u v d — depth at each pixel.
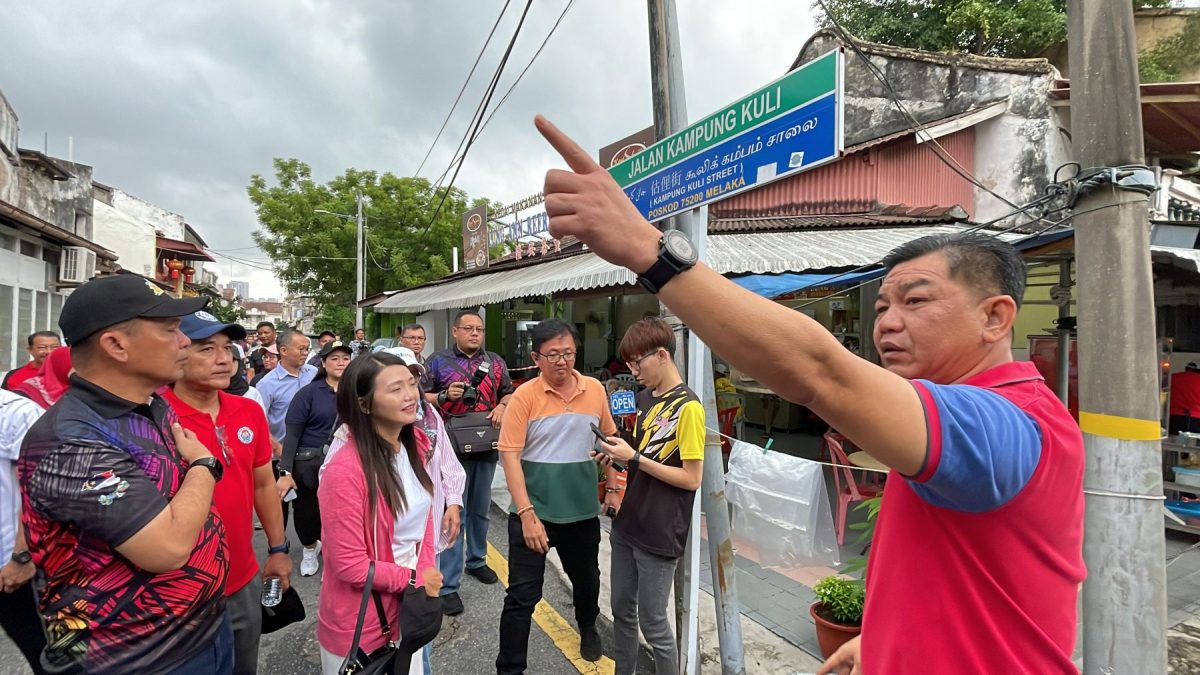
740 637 2.61
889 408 0.84
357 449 2.18
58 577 1.55
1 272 9.71
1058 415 1.00
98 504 1.50
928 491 0.92
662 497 2.53
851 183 8.84
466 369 4.37
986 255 1.09
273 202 23.33
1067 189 1.98
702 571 4.06
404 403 2.19
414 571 2.15
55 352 2.60
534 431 3.04
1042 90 8.59
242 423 2.53
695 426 2.48
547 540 2.85
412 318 18.23
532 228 12.05
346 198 24.16
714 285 0.87
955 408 0.87
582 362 11.84
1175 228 5.37
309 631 3.55
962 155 9.21
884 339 1.16
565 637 3.49
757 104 2.08
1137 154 1.88
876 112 9.30
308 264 23.95
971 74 9.05
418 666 2.32
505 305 12.55
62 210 13.86
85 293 1.65
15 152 11.65
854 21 13.32
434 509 2.45
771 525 3.08
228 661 1.94
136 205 24.36
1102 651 1.90
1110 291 1.88
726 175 2.25
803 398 0.86
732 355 0.86
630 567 2.68
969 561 0.95
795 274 5.84
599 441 2.63
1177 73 11.76
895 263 1.19
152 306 1.69
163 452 1.72
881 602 1.09
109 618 1.56
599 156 9.57
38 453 1.53
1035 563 0.94
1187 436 5.21
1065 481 0.96
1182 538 4.89
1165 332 6.52
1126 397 1.86
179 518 1.63
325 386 4.33
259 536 5.31
